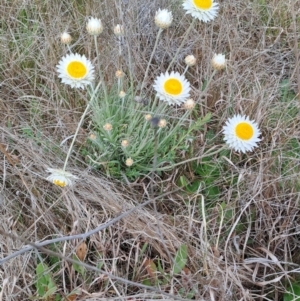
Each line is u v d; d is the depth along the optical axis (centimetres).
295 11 66
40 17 61
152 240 45
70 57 44
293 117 55
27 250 40
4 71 58
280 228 48
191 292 43
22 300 42
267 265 45
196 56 62
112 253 45
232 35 64
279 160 51
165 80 44
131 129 49
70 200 47
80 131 53
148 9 64
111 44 60
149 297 43
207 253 44
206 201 51
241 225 49
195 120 56
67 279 44
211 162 53
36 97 55
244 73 60
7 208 46
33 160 49
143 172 52
